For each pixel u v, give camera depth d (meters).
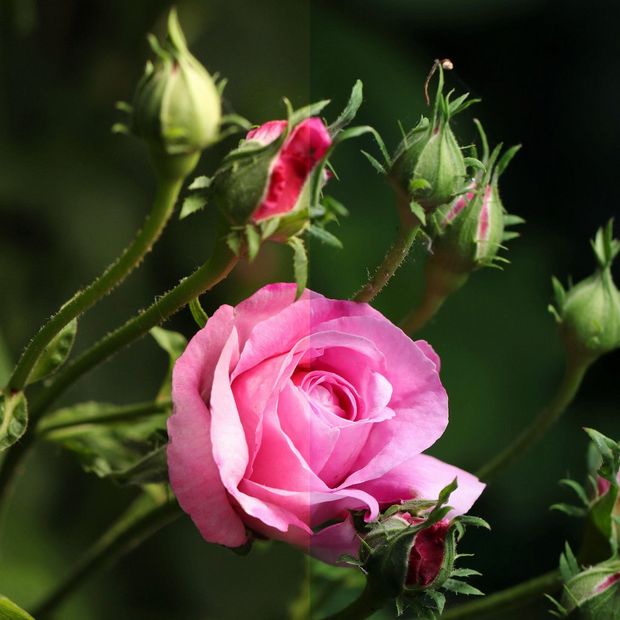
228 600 0.89
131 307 0.93
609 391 1.14
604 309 0.89
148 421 0.89
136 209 0.95
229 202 0.78
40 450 0.93
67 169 0.94
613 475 0.85
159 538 0.90
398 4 1.05
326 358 0.80
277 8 0.85
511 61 1.16
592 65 1.23
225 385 0.79
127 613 0.90
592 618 0.84
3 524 0.91
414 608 0.80
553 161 1.17
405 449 0.80
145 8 0.94
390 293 0.92
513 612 0.96
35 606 0.89
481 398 1.07
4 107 0.94
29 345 0.83
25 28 0.94
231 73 0.86
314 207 0.78
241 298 0.85
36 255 0.93
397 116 1.00
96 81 0.95
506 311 1.08
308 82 0.83
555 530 1.09
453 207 0.85
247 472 0.79
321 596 0.89
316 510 0.80
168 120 0.78
